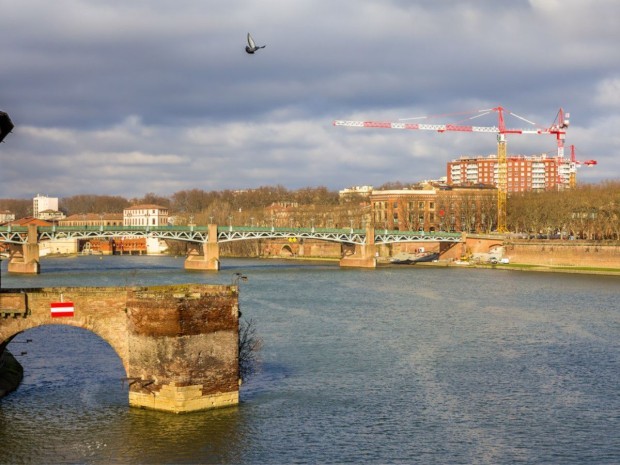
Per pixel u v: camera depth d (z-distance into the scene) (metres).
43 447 63.66
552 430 72.00
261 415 72.81
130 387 70.50
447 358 101.12
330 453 65.06
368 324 129.00
